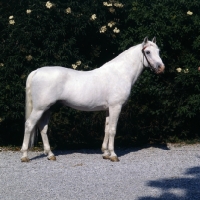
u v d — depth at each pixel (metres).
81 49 11.43
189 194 6.67
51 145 11.16
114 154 9.09
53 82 8.62
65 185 7.15
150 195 6.62
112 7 11.08
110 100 8.98
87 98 8.86
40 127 9.13
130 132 11.40
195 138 11.84
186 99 11.19
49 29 10.55
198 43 11.09
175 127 11.43
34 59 10.45
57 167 8.42
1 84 10.30
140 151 10.41
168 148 10.86
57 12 10.52
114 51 11.77
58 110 10.86
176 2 11.46
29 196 6.59
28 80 8.76
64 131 11.21
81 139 11.43
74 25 10.62
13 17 10.57
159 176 7.75
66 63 10.59
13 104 10.25
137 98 11.04
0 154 9.89
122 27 11.62
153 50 9.07
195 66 11.15
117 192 6.78
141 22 11.28
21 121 10.95
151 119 11.44
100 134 11.38
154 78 11.27
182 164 8.77
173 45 11.22
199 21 11.16
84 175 7.79
